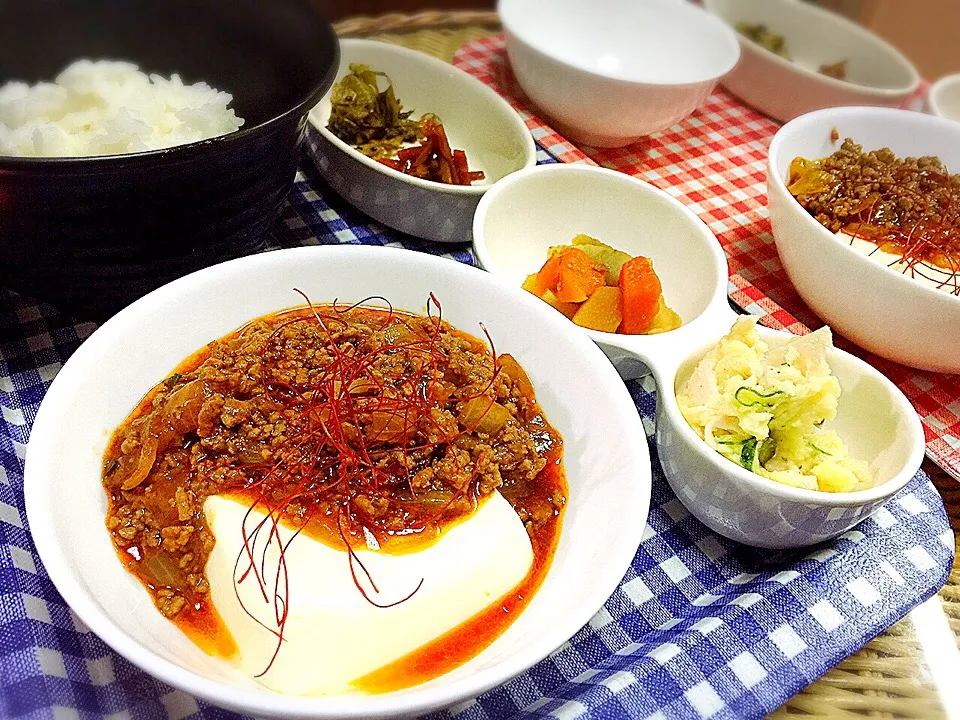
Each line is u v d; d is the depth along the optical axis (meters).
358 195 0.31
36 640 0.18
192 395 0.20
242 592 0.18
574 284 0.27
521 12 0.41
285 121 0.22
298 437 0.20
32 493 0.17
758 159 0.40
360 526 0.19
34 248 0.22
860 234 0.33
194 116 0.27
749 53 0.41
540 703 0.19
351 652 0.18
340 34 0.41
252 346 0.22
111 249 0.22
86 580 0.17
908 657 0.22
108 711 0.18
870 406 0.24
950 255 0.32
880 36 0.44
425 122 0.34
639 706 0.18
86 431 0.20
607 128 0.37
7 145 0.25
